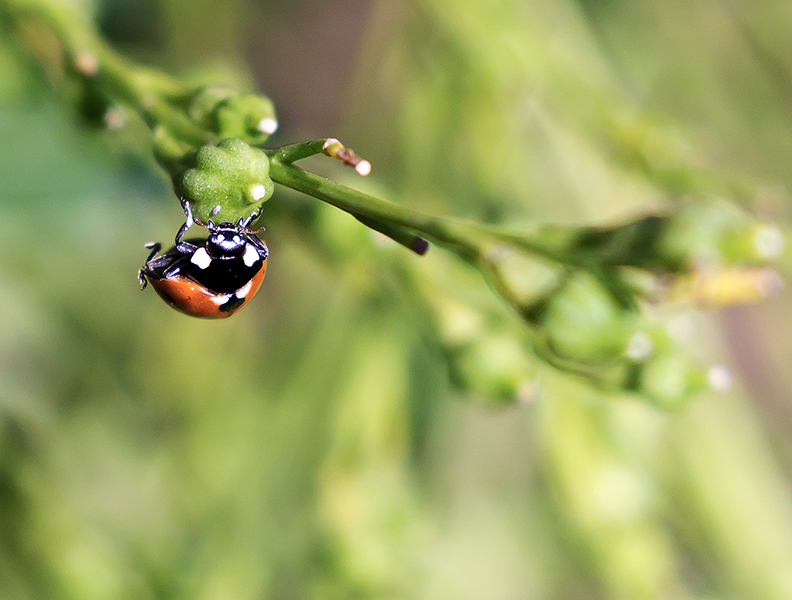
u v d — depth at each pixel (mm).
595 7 288
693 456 269
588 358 230
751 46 295
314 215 243
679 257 226
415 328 259
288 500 267
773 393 378
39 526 260
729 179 260
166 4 274
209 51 277
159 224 274
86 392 276
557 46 271
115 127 242
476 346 239
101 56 240
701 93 296
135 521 271
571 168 272
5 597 259
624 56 291
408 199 270
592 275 230
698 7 290
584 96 266
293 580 269
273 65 303
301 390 267
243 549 267
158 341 278
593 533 263
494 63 267
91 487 271
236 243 237
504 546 313
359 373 265
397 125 273
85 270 275
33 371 275
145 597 264
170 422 276
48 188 267
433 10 268
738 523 269
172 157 234
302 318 273
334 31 302
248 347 275
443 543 301
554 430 264
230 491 269
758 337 380
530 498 312
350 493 263
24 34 247
